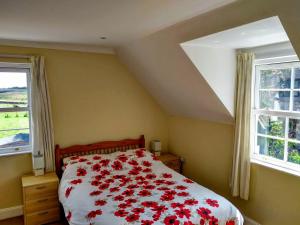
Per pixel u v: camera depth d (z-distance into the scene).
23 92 3.43
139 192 2.72
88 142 3.86
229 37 2.36
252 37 2.35
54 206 3.23
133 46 3.38
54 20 2.30
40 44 3.38
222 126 3.43
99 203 2.48
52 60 3.50
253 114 3.03
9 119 3.38
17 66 3.31
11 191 3.37
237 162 3.02
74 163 3.38
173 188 2.82
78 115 3.75
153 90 4.09
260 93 3.00
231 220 2.38
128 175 3.25
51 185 3.19
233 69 3.02
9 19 2.25
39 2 1.82
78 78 3.71
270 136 2.92
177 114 4.27
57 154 3.54
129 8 1.98
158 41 2.90
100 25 2.49
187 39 2.52
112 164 3.46
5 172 3.32
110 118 4.02
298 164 2.66
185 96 3.53
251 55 2.81
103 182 3.01
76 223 2.41
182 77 3.18
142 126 4.33
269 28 2.03
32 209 3.11
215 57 2.88
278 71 2.80
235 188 3.05
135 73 4.04
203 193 2.68
